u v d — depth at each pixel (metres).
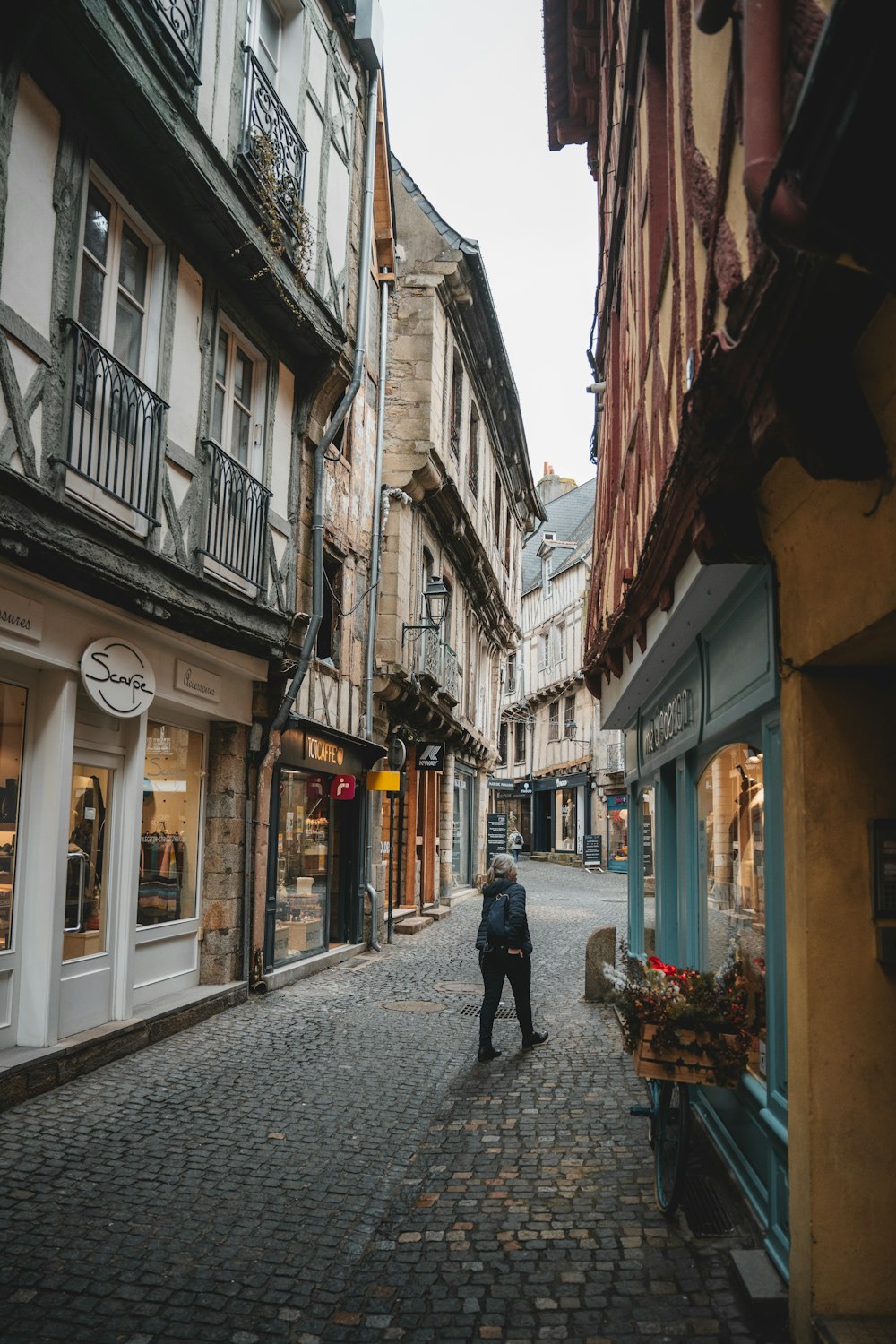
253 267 8.34
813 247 1.72
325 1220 4.30
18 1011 6.29
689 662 5.87
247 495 8.80
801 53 1.72
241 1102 6.04
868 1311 3.06
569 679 38.88
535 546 49.81
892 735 3.26
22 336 5.66
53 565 5.99
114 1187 4.62
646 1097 6.22
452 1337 3.35
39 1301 3.54
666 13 4.50
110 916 7.33
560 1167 4.96
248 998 9.38
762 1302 3.40
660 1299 3.59
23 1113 5.67
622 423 7.54
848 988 3.17
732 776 4.90
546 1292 3.66
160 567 7.25
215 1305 3.55
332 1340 3.33
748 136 1.83
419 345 15.45
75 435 6.25
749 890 4.51
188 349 7.85
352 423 13.09
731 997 4.30
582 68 9.91
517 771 47.97
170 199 7.36
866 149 1.41
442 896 20.86
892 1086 3.13
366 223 11.14
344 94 10.80
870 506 2.55
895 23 1.21
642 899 9.37
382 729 14.82
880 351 2.25
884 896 3.17
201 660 8.49
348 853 13.31
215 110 7.68
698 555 3.77
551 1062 7.15
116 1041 6.95
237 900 9.30
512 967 7.43
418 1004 9.41
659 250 5.57
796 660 3.31
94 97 6.29
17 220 5.64
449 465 17.31
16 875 6.30
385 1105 6.04
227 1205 4.45
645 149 5.71
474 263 16.41
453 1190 4.66
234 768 9.29
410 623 15.30
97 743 7.15
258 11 8.69
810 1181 3.12
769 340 2.32
